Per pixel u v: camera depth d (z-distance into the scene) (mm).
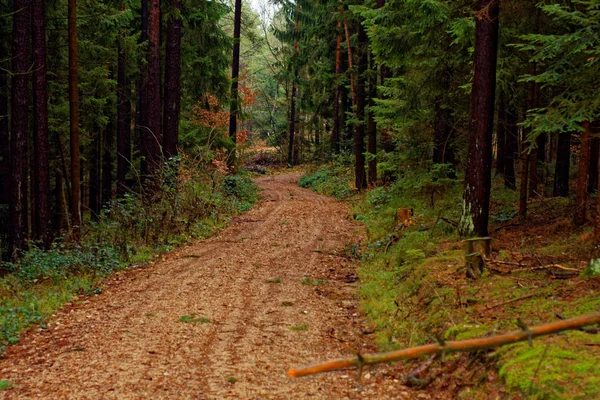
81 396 5223
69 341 6996
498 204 13719
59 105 17109
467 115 14250
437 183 15086
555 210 11547
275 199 24656
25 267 10734
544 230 9859
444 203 14594
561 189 14102
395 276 9492
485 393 4602
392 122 15977
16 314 7887
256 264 11844
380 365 5910
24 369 6016
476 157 9438
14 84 12219
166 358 6293
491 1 8633
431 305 7113
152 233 14148
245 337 7074
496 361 4879
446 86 14133
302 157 48781
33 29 12352
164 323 7730
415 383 5234
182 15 20875
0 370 6004
